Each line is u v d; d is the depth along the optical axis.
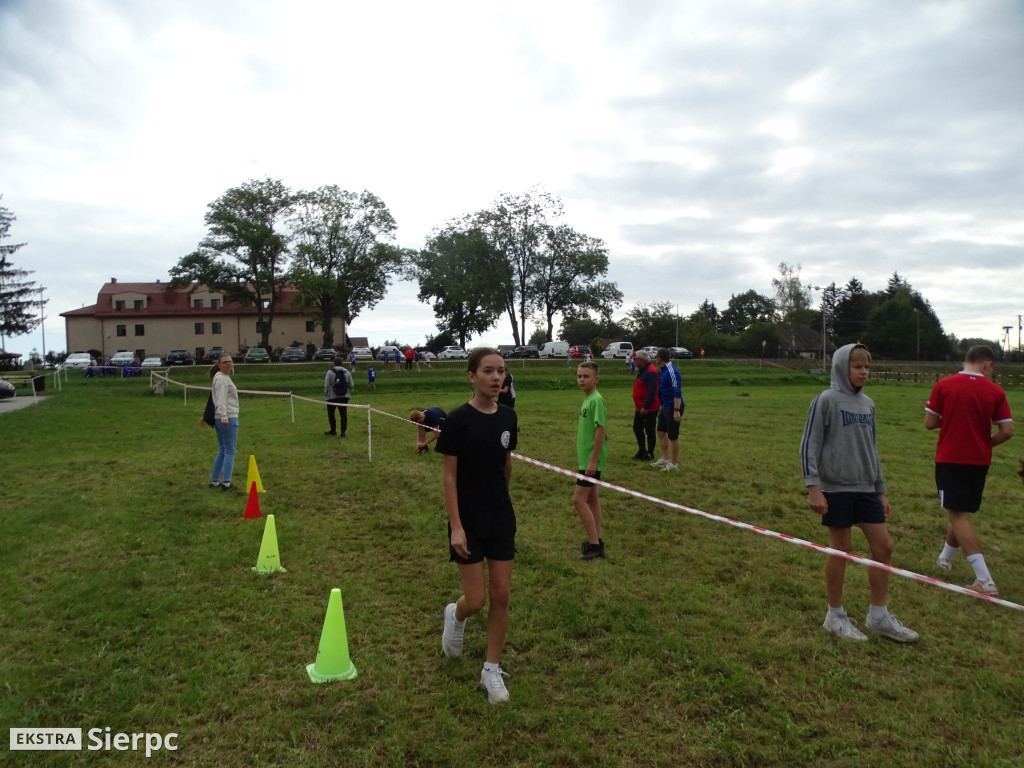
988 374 5.22
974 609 4.78
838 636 4.30
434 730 3.25
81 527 6.66
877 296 103.50
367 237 59.25
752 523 7.06
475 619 4.57
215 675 3.74
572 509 7.58
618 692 3.62
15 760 2.96
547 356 62.16
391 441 12.65
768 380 40.75
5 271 59.25
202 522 6.92
